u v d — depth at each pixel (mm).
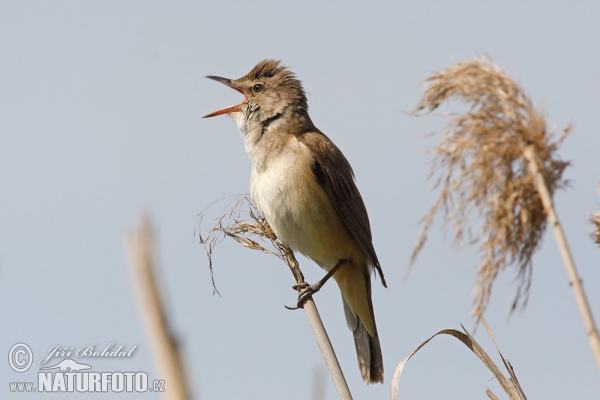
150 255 2242
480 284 4574
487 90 4742
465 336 6504
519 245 4602
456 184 4637
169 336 2309
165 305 2283
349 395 7480
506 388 6203
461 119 4719
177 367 2309
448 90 4836
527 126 4668
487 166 4598
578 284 4387
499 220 4570
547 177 4652
